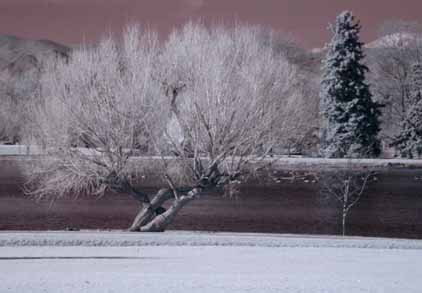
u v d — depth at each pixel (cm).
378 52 10931
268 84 3853
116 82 3528
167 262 2322
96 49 3791
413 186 6538
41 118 3688
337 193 5831
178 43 4006
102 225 3941
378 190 6181
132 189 3556
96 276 1958
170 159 3569
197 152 3525
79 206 4738
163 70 3753
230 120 3456
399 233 3838
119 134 3447
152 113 3481
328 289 1791
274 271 2147
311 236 3231
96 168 3478
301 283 1883
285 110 3862
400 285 1883
